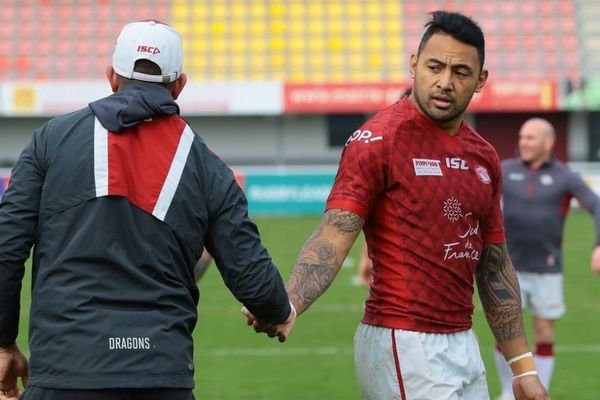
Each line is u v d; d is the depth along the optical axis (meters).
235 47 70.81
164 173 8.27
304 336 25.41
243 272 8.41
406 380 9.32
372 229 9.57
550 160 19.52
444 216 9.43
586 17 71.88
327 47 71.00
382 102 61.66
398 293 9.38
